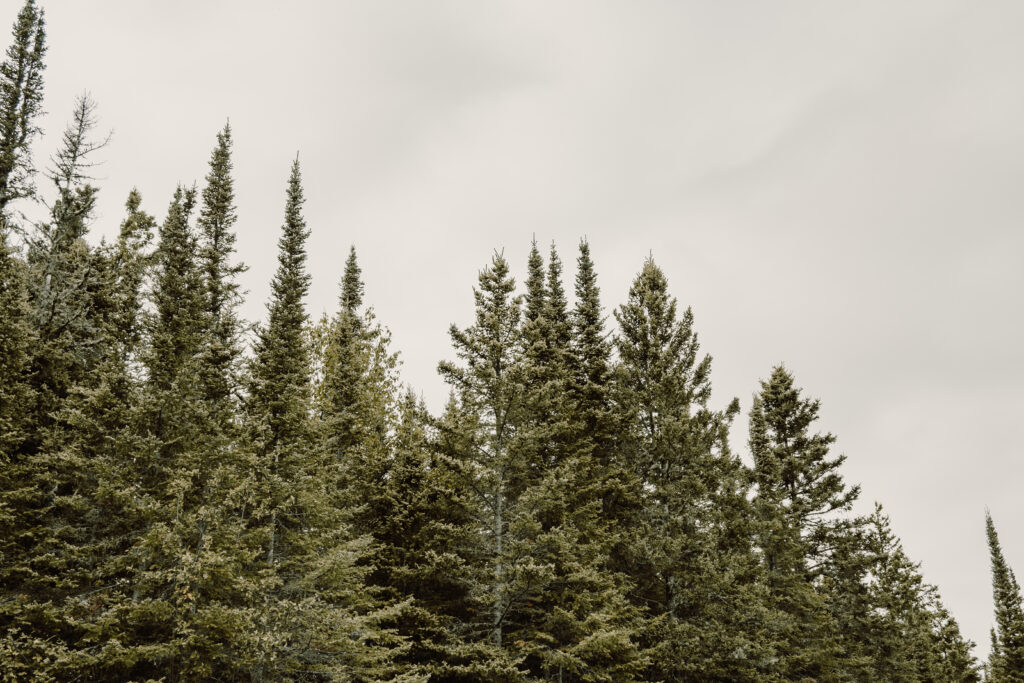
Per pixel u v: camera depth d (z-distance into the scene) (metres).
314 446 19.89
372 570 19.17
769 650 23.45
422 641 19.30
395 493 22.50
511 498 23.58
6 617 15.61
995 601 44.53
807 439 37.62
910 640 32.50
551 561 21.67
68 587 15.95
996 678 41.03
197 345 19.91
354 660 18.34
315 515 18.97
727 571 24.09
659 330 30.92
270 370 20.42
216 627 14.58
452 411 22.95
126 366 19.11
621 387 28.70
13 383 17.14
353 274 41.94
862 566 33.38
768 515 30.95
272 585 15.90
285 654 16.73
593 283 31.33
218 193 26.92
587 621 19.50
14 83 25.81
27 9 27.36
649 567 25.28
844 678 28.47
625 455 27.11
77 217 23.89
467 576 21.02
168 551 14.91
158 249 23.70
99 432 17.45
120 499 15.88
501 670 18.11
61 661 13.34
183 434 17.91
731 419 33.81
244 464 17.80
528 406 23.28
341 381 26.08
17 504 16.64
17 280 18.77
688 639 22.97
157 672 15.73
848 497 35.28
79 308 21.69
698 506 26.03
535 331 27.77
